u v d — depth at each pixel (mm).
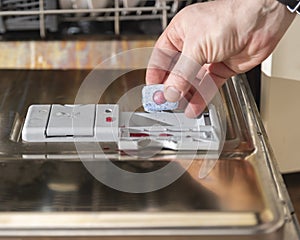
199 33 589
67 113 612
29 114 611
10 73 738
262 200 487
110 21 806
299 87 753
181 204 486
